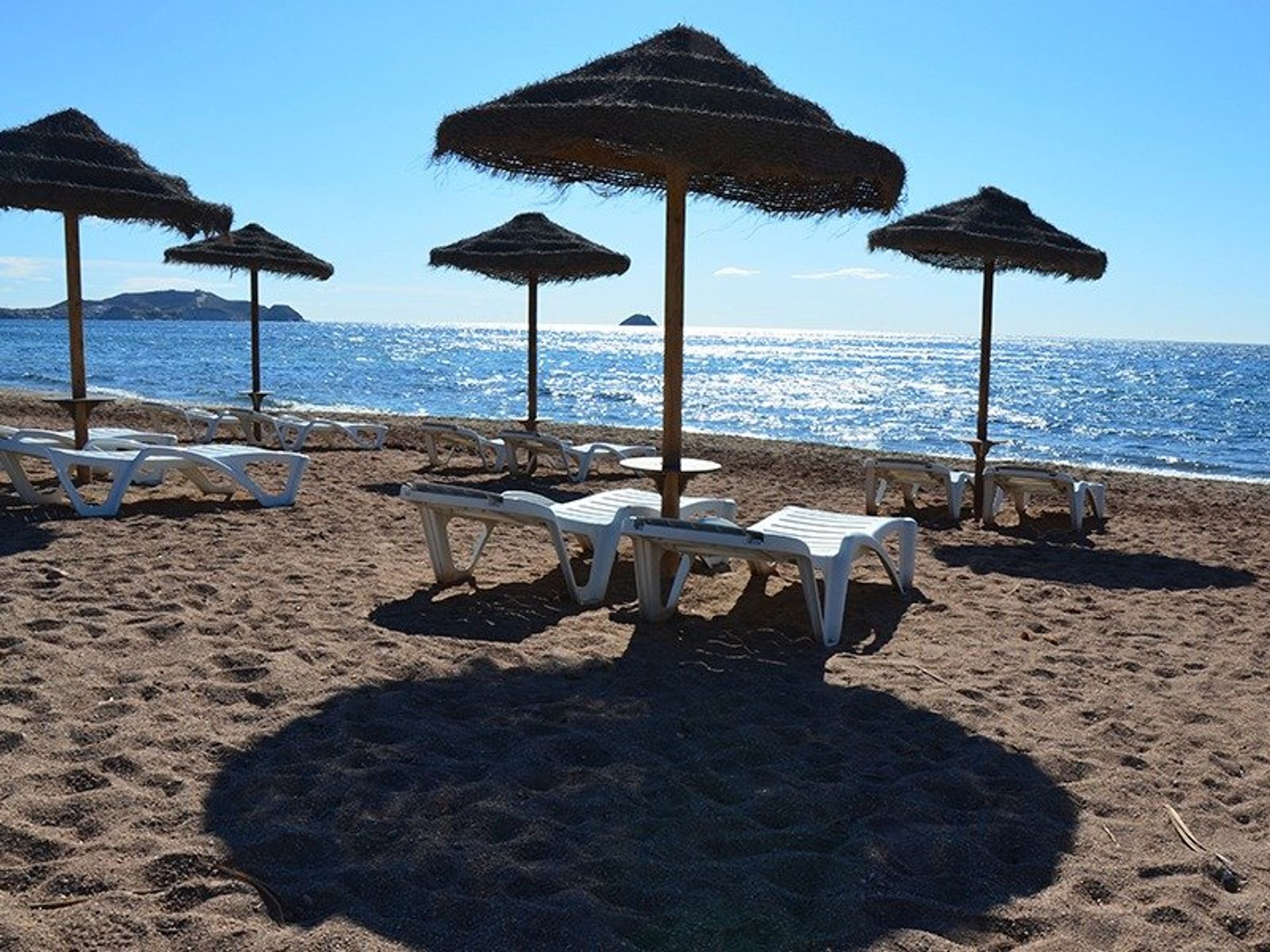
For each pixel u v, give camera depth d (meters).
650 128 4.09
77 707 3.39
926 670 4.26
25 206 6.98
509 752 3.19
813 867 2.57
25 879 2.35
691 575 5.80
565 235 10.09
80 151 7.38
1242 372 67.38
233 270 12.49
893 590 5.70
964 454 21.03
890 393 41.94
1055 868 2.62
